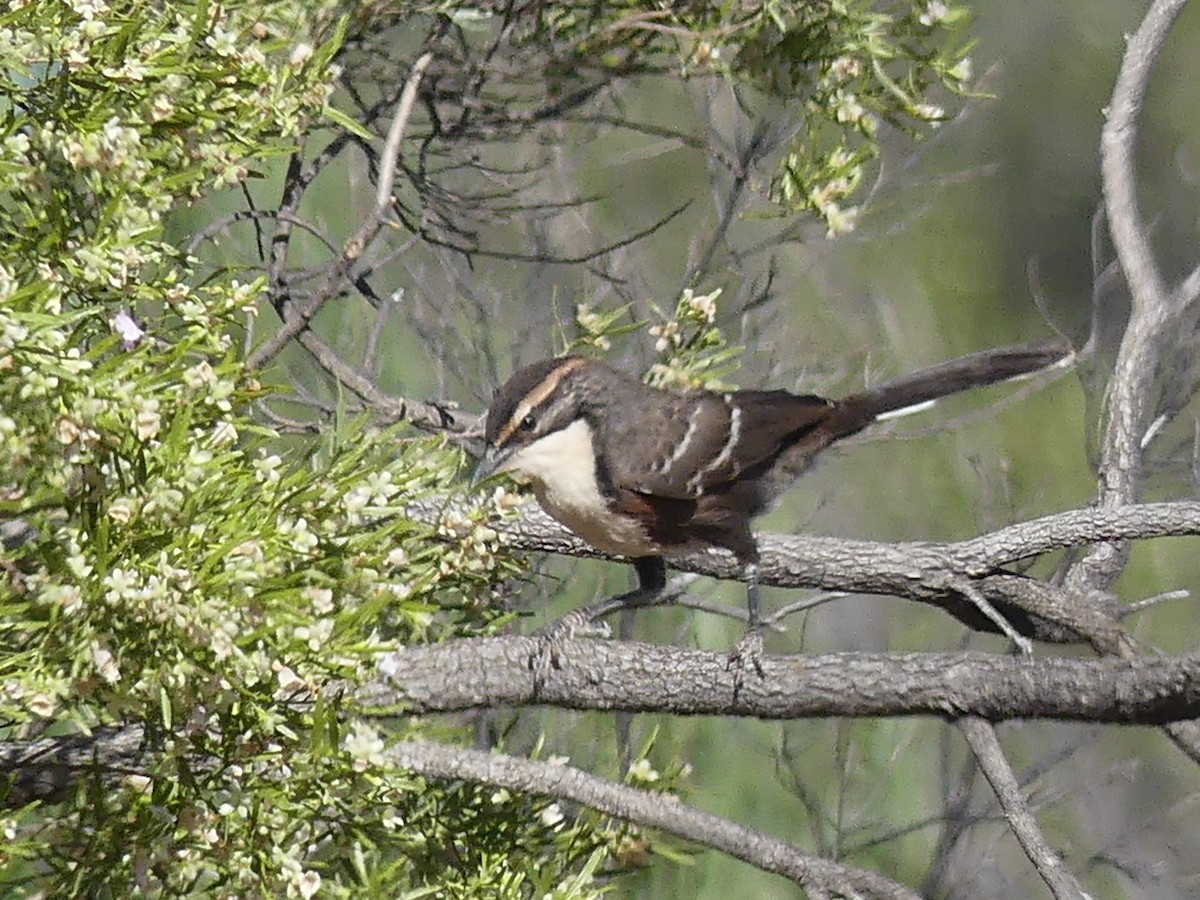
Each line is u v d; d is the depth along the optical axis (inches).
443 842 356.2
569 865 362.3
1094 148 861.8
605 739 488.4
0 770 301.3
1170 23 468.8
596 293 533.0
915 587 419.8
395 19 454.9
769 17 439.5
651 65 481.4
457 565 330.3
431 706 344.8
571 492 419.2
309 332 424.2
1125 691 335.9
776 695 354.3
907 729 568.7
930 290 802.2
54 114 281.1
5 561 264.4
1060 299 837.8
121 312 291.6
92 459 264.2
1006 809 346.3
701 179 633.6
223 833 289.9
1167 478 562.9
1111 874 622.5
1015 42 878.4
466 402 536.1
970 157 852.0
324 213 541.0
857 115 430.3
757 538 438.6
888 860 554.9
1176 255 805.2
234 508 272.2
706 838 332.8
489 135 488.4
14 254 276.8
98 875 292.7
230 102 300.5
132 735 309.3
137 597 255.1
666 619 547.5
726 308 560.1
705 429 430.6
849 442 523.2
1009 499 617.0
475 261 560.4
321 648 270.8
